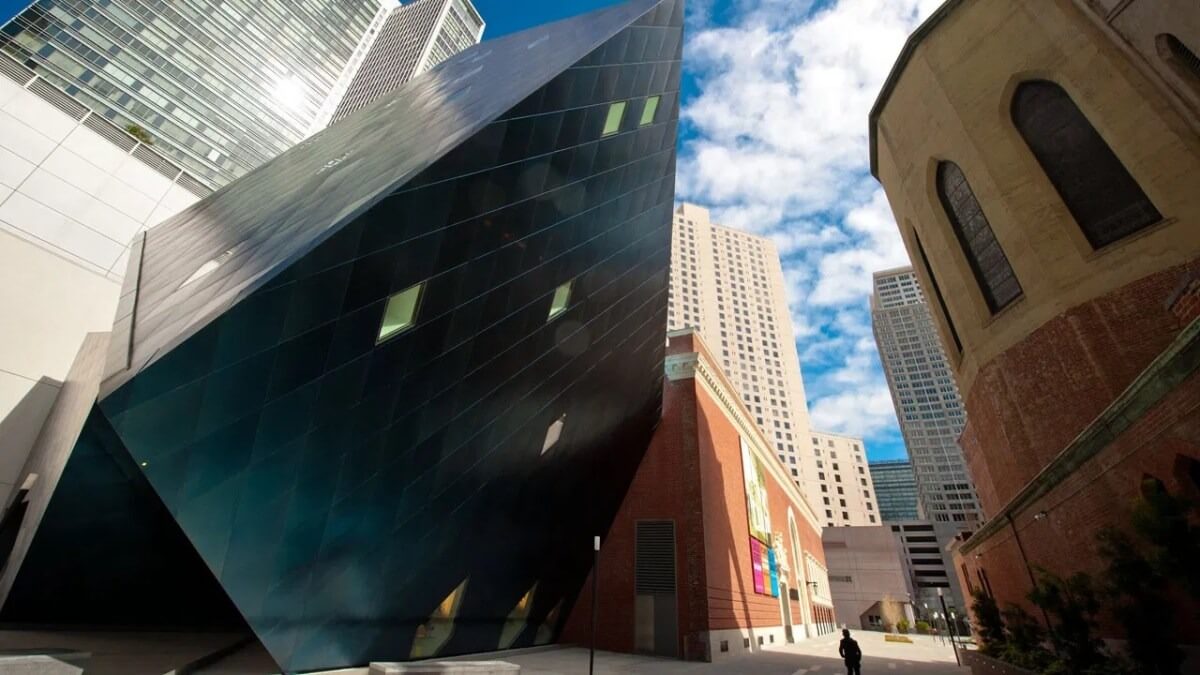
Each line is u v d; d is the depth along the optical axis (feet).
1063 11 64.03
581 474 68.13
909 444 555.28
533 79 46.37
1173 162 52.34
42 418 63.98
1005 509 63.52
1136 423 34.76
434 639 47.55
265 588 30.66
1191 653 31.68
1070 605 38.60
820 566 210.38
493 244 41.75
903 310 618.03
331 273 30.60
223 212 68.08
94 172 91.91
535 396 53.01
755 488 115.03
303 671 33.45
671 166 71.26
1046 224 62.39
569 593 76.07
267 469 30.04
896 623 267.59
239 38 289.94
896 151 92.22
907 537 430.20
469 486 46.65
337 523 34.63
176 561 38.11
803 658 83.20
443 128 46.44
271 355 29.07
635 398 77.82
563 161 47.85
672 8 60.85
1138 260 53.26
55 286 69.15
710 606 72.84
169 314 34.32
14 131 85.15
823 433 475.72
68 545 32.86
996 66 72.02
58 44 215.51
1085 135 61.31
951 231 79.92
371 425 35.68
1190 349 28.45
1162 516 26.14
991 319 70.54
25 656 19.19
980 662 57.06
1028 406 62.69
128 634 43.65
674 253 466.70
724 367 434.30
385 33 479.82
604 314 63.77
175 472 26.13
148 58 245.04
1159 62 53.42
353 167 50.85
